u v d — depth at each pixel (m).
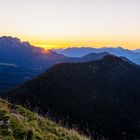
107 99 156.25
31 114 18.45
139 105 158.12
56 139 15.45
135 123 134.00
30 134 14.41
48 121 18.59
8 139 13.05
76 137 17.53
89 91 159.75
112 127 124.56
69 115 125.19
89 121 123.62
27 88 147.25
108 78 183.00
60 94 147.62
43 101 135.38
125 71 199.38
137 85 183.50
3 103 18.59
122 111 146.88
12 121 15.23
